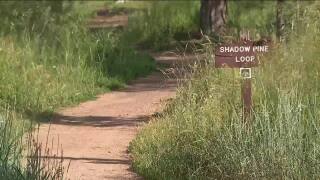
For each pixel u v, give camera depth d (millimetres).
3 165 21516
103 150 31062
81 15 76250
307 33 30203
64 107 41656
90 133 34594
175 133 27125
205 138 25266
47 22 54500
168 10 77812
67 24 56625
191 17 75875
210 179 23812
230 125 24688
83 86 45719
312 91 26547
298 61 28875
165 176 25422
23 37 47781
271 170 22156
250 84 25250
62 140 32906
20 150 23719
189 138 26000
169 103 31312
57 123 37094
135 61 55875
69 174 26625
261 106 25281
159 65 57406
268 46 27953
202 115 26656
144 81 50812
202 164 24609
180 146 26234
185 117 27156
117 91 47312
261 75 28188
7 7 55656
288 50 30312
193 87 29875
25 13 54344
